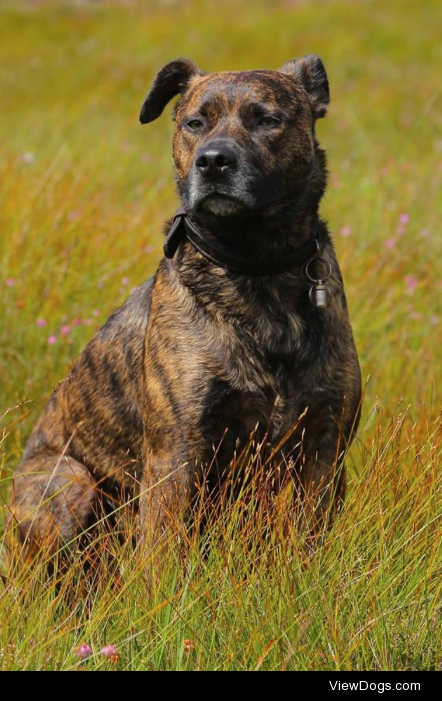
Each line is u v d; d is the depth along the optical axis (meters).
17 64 27.53
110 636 4.87
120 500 6.57
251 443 5.76
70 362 8.09
